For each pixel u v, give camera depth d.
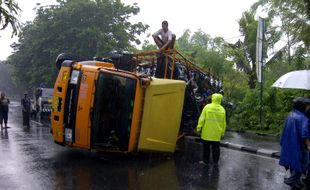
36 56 41.34
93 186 7.98
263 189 8.07
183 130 14.16
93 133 10.34
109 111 10.52
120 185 8.11
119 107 10.58
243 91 23.50
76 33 37.94
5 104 18.56
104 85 10.39
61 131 10.70
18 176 8.75
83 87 10.34
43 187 7.83
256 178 8.98
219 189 7.98
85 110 10.27
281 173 9.52
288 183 8.12
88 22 39.06
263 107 18.16
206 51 24.09
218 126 10.31
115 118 10.58
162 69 13.78
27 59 44.53
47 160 10.60
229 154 12.21
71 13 38.50
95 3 39.25
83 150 12.21
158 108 11.02
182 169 9.79
